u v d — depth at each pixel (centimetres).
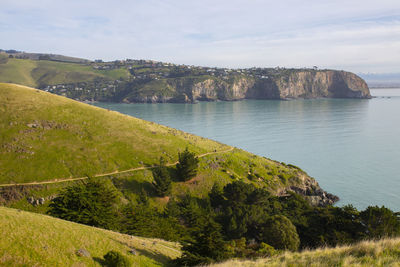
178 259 2778
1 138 7469
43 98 9750
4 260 1750
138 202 6788
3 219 2153
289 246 4575
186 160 8069
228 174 9006
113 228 3794
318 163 13362
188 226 5588
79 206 3744
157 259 2722
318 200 9356
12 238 1956
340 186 10719
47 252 1992
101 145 8412
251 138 18575
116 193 6844
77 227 2641
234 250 3709
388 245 1691
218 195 7462
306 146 16438
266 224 5047
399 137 18400
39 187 6488
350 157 14175
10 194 6184
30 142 7594
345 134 19650
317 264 1576
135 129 9956
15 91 9544
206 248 2986
